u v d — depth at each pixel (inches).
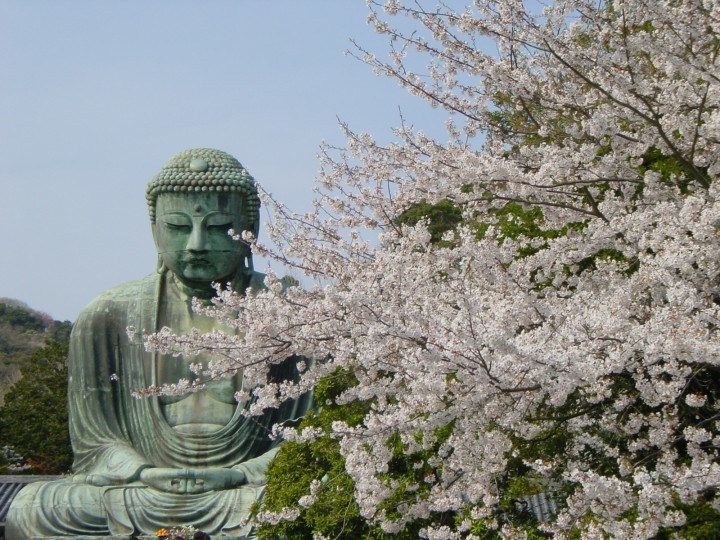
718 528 590.9
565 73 721.0
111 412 1090.7
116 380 1097.4
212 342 728.3
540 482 693.3
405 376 628.1
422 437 692.1
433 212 1136.8
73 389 1102.4
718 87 646.5
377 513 708.7
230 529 982.4
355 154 780.0
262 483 1014.4
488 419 595.5
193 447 1044.5
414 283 618.2
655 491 523.8
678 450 664.4
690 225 589.9
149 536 979.3
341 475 804.0
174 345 732.7
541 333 554.3
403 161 762.2
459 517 716.0
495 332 527.8
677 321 550.3
